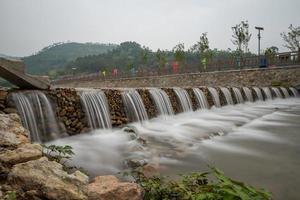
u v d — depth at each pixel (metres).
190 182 4.90
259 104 24.89
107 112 12.70
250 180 6.37
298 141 10.23
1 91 9.46
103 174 6.55
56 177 4.16
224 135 11.38
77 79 67.44
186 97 18.53
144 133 11.84
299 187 5.95
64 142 10.08
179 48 53.56
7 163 4.59
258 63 35.34
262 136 11.12
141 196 4.43
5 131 6.31
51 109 10.66
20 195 3.90
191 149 8.96
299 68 29.47
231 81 34.19
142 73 48.59
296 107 21.58
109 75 56.88
